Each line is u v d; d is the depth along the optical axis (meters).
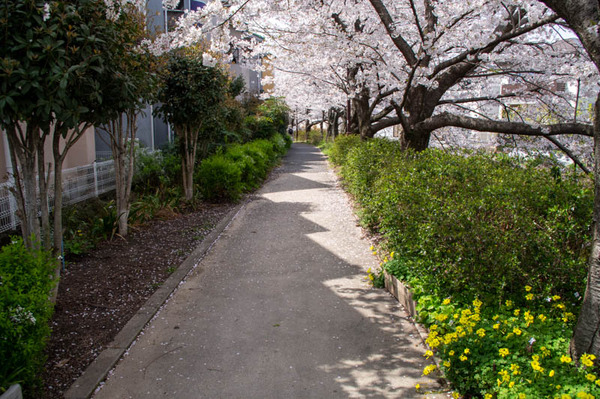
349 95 12.62
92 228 7.12
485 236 3.83
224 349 3.80
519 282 3.90
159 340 3.96
